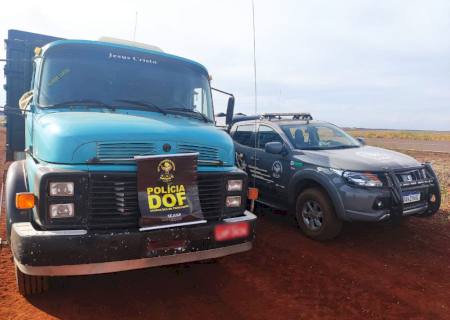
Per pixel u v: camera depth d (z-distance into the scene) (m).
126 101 4.46
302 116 8.33
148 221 3.42
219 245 3.81
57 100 4.21
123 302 3.90
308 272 4.86
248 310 3.84
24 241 3.10
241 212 4.13
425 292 4.35
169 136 3.68
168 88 4.89
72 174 3.23
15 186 3.73
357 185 5.54
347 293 4.29
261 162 7.42
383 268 5.03
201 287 4.34
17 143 5.91
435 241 6.14
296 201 6.61
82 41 4.60
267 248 5.73
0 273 4.45
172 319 3.61
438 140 46.09
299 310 3.87
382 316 3.80
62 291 4.08
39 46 6.25
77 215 3.28
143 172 3.43
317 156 6.32
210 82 5.50
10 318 3.49
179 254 3.60
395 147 29.05
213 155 4.00
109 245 3.27
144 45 5.34
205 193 3.88
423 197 6.07
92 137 3.38
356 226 6.89
